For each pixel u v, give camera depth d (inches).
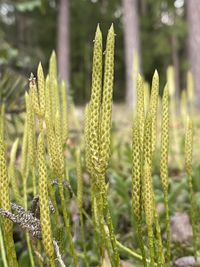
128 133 232.4
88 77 924.0
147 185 42.8
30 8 208.5
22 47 420.5
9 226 44.6
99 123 41.8
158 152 145.4
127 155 142.0
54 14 861.2
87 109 51.7
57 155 46.9
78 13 901.8
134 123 43.7
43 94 48.6
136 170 44.0
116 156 153.9
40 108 48.2
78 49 932.6
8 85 112.6
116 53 984.3
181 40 924.6
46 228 41.3
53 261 42.1
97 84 40.9
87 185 108.7
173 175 143.9
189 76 145.3
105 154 41.7
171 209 96.1
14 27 854.5
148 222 43.2
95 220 59.2
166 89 47.4
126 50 631.8
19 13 791.1
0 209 42.9
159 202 98.3
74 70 940.0
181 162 155.3
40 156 40.7
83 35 925.8
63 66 743.7
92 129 41.4
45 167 40.9
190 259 72.6
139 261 68.2
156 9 844.0
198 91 495.5
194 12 498.0
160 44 872.3
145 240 79.7
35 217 48.8
